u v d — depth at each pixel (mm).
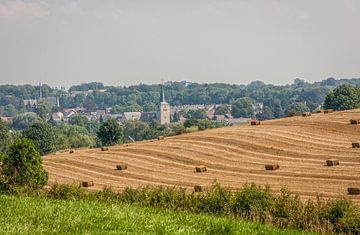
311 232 35031
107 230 26219
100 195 49531
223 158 84188
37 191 51000
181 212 37625
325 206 39531
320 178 66938
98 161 91625
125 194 48406
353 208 39188
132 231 26453
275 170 74062
